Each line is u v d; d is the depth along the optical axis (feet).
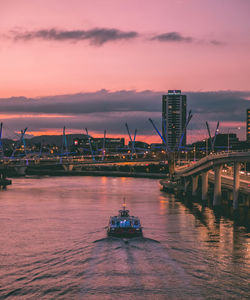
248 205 336.70
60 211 339.77
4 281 150.71
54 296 136.36
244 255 186.91
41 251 192.54
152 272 156.04
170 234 234.58
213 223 279.28
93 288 141.59
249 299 132.98
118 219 233.76
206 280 148.87
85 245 201.46
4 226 262.06
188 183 498.28
